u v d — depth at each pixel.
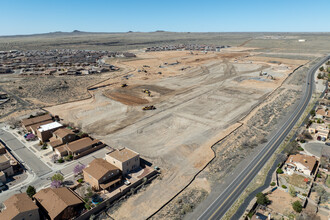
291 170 66.75
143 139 87.00
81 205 54.03
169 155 76.62
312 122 96.12
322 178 63.44
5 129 94.81
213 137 88.00
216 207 54.38
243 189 60.12
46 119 97.19
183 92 144.12
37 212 49.12
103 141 85.19
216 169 69.25
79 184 60.97
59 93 142.75
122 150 71.31
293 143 79.19
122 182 62.69
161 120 103.38
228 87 153.62
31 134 87.12
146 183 63.50
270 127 94.88
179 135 90.00
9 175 65.38
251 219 50.16
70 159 73.75
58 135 80.44
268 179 63.47
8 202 50.47
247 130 93.06
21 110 115.56
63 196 53.91
